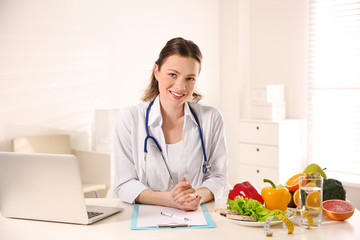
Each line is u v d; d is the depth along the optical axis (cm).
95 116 394
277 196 148
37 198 146
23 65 373
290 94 460
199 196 158
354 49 416
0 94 363
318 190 137
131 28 437
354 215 152
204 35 490
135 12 439
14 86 369
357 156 418
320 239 125
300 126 439
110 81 426
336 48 427
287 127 424
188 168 184
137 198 171
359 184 381
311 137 449
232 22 486
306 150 451
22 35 371
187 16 476
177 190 159
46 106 388
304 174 159
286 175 426
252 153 436
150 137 179
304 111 450
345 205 146
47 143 373
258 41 485
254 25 488
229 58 492
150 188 183
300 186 139
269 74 478
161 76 172
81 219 142
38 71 382
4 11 361
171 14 465
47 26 384
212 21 495
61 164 139
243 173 446
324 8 432
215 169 191
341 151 429
